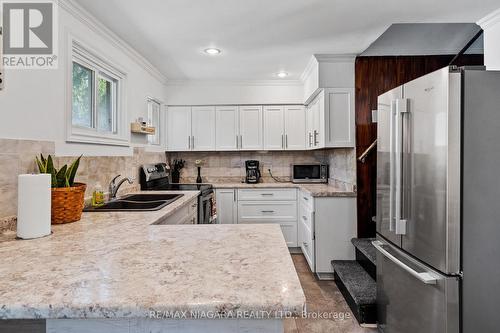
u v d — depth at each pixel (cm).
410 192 156
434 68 292
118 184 239
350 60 297
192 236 121
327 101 297
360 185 288
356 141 291
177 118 399
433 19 216
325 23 222
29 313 65
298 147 398
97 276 80
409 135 157
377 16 211
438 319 136
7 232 131
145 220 156
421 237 147
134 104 290
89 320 72
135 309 65
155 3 191
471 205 130
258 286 73
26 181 119
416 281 152
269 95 396
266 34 242
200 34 241
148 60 308
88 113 224
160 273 81
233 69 342
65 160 181
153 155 351
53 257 96
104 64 233
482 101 130
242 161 431
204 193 320
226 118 400
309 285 275
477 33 256
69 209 148
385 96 186
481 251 131
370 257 232
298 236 371
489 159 131
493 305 131
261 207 374
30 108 153
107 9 198
